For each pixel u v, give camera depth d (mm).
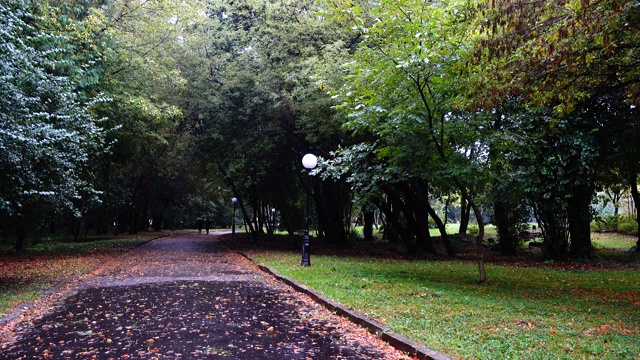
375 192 13883
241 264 17953
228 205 64438
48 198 11672
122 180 37688
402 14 10305
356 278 12367
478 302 8898
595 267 16469
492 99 9812
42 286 11227
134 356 5973
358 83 11328
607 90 11172
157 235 42125
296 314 8594
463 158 11141
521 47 9617
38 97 10172
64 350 6258
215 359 5844
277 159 24578
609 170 19156
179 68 23109
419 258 20609
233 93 21031
